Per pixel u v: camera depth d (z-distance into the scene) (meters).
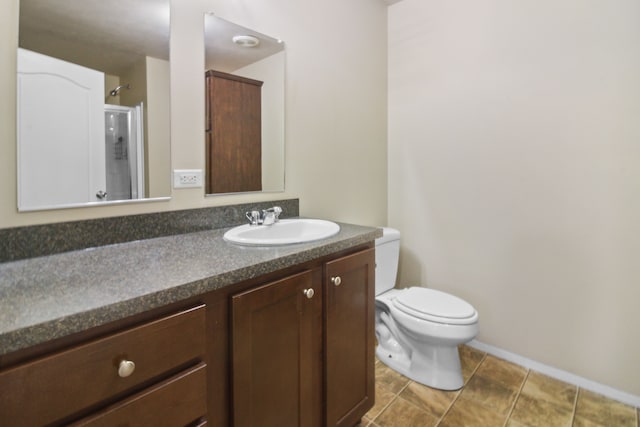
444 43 2.19
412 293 1.97
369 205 2.38
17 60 1.05
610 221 1.67
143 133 1.33
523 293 1.97
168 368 0.81
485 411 1.61
